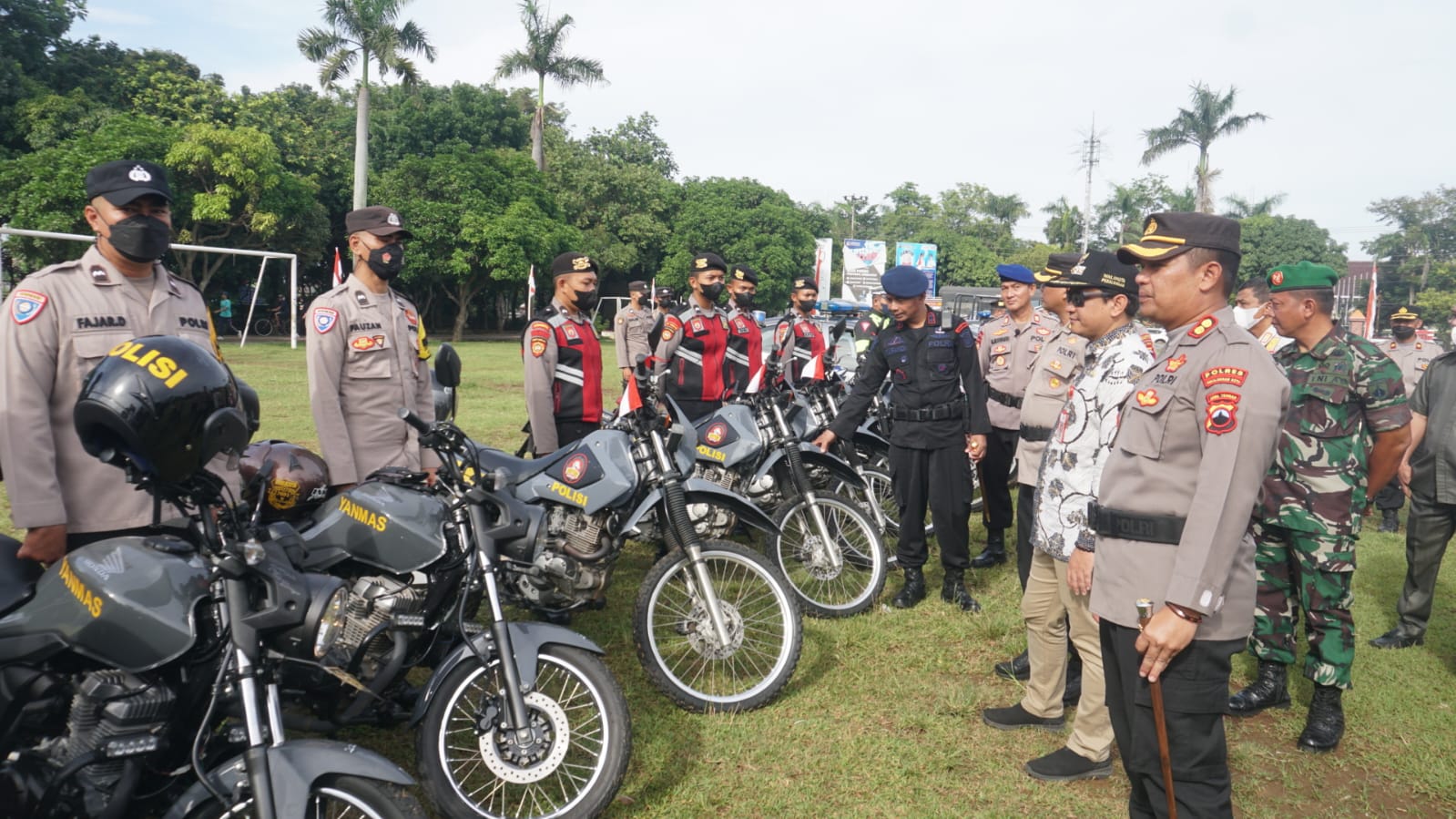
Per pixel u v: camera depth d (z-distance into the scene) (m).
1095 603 2.51
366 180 28.09
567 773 2.91
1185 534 2.20
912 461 4.89
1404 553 6.59
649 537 4.50
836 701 3.79
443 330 41.19
